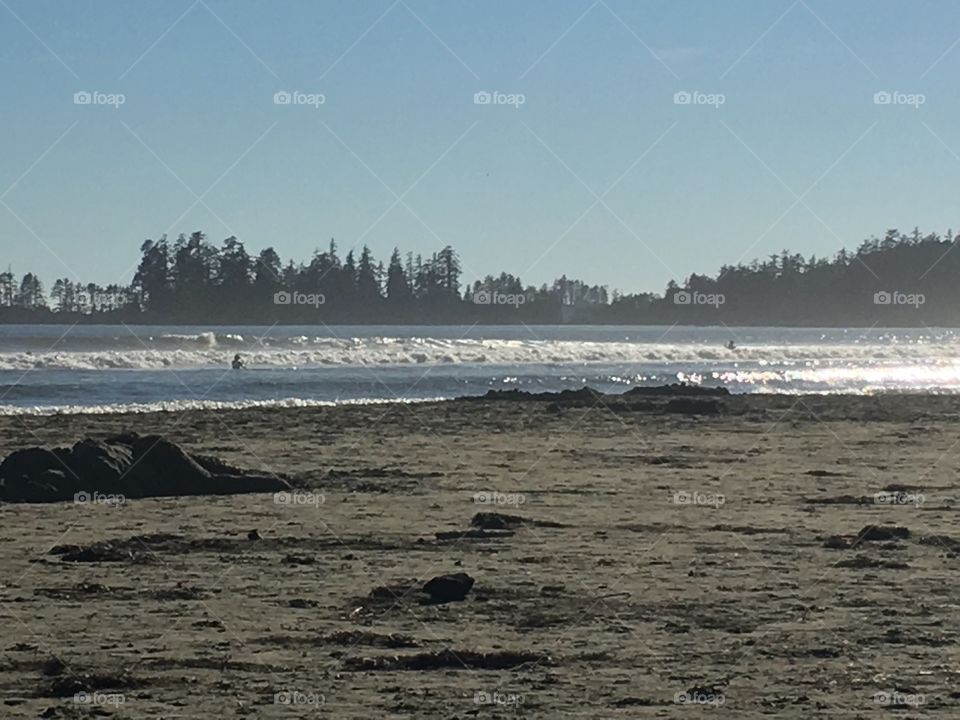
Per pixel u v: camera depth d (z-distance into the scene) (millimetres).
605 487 25547
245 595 15602
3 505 22547
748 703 11508
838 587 16156
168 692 11805
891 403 49031
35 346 77938
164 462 24219
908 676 12359
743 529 20469
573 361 88750
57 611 14758
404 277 165000
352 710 11266
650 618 14539
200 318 129250
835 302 170750
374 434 36094
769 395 52625
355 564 17500
